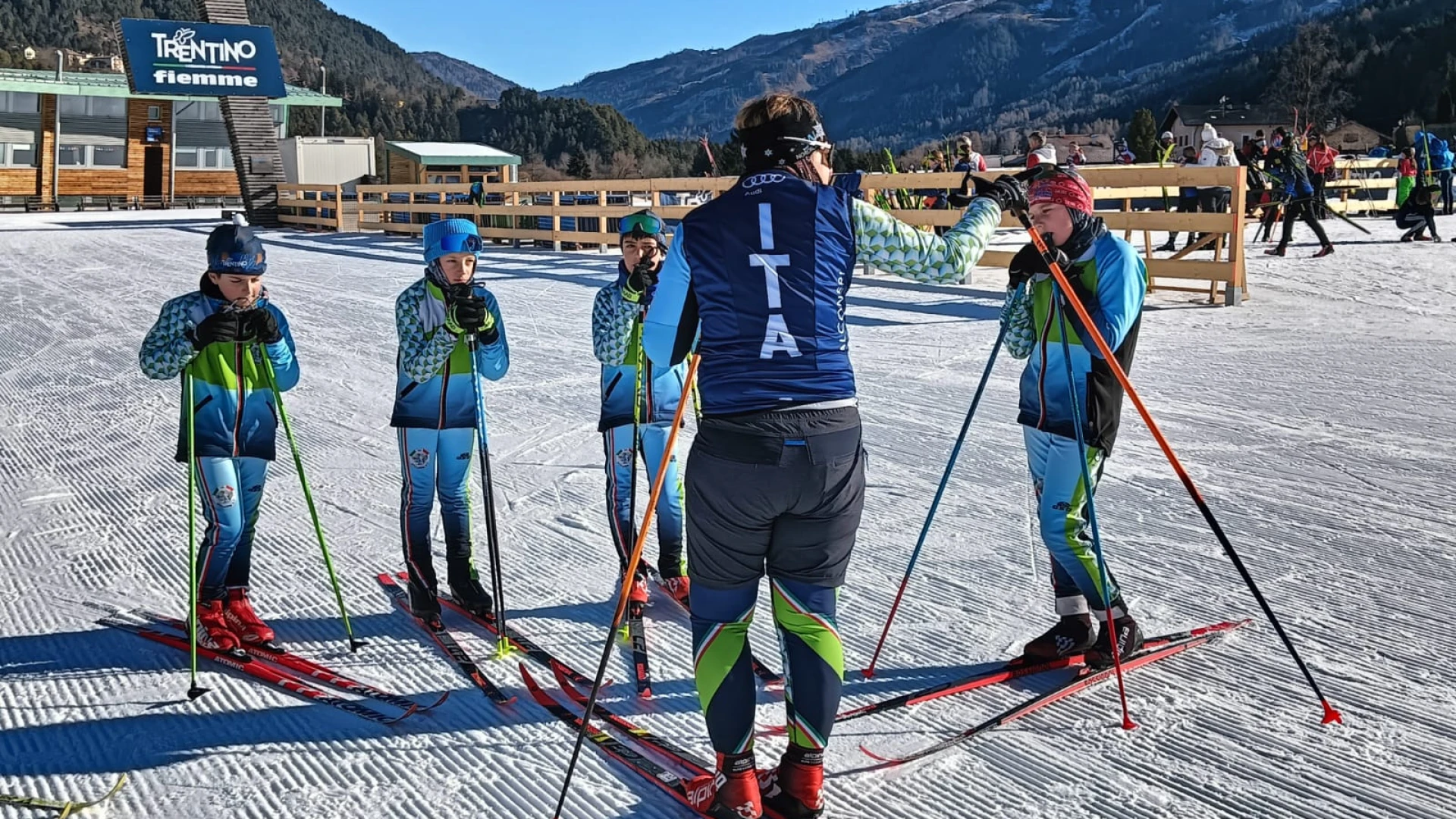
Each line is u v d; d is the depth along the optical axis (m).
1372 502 5.02
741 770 2.64
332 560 4.57
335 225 24.61
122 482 5.66
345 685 3.43
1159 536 4.62
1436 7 117.62
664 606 4.10
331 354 9.16
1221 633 3.67
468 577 4.04
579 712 3.27
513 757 3.03
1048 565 4.35
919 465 5.73
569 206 19.44
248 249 3.49
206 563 3.68
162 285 13.98
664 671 3.55
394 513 5.18
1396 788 2.77
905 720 3.20
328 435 6.62
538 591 4.23
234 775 2.94
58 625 3.93
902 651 3.64
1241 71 143.75
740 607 2.68
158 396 7.73
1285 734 3.04
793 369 2.48
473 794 2.85
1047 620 3.85
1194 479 5.40
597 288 13.33
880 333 9.70
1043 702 3.25
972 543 4.60
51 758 3.02
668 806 2.79
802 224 2.52
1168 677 3.40
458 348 3.89
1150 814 2.70
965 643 3.69
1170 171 11.10
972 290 12.46
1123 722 3.12
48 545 4.75
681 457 5.63
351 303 12.27
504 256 17.66
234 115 26.80
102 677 3.52
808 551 2.61
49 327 10.71
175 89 28.08
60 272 15.47
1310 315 10.30
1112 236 3.25
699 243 2.54
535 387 7.88
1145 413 3.03
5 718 3.25
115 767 2.98
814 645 2.64
